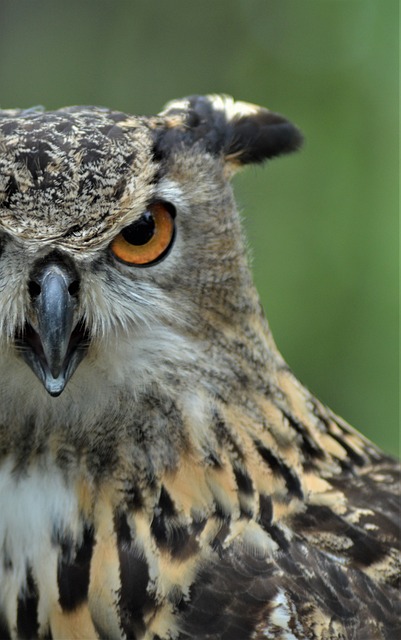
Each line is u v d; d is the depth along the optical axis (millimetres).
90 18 4098
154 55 4055
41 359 3113
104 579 3111
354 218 3553
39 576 3117
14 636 3119
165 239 3119
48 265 3102
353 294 3537
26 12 4082
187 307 3123
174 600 3104
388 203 3555
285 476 3133
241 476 3125
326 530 3125
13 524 3121
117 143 3111
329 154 3568
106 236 3107
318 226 3553
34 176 3096
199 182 3129
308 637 3092
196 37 4035
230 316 3133
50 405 3119
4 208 3096
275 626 3094
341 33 3764
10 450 3127
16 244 3100
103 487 3119
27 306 3105
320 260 3545
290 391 3150
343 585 3109
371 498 3143
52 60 4066
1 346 3113
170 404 3121
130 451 3119
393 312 3533
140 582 3107
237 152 3170
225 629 3096
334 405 3541
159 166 3115
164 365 3119
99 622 3109
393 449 3539
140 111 4004
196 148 3135
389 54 3637
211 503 3119
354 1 3750
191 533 3115
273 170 3566
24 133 3104
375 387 3537
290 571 3107
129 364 3117
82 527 3119
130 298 3115
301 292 3537
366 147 3570
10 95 4020
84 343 3117
